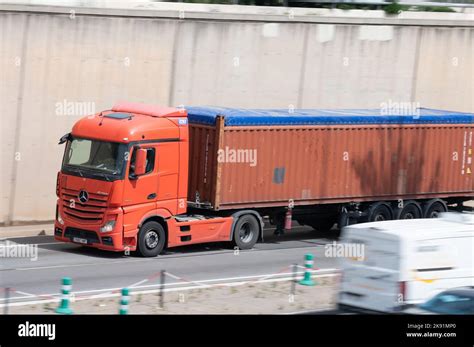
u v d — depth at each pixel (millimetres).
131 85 54844
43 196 52469
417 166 55094
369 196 53312
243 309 35219
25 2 51250
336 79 63906
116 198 43750
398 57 66750
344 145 51875
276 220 50875
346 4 64938
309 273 40469
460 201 58406
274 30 60406
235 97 59312
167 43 55906
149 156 44844
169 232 45781
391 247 30500
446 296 27891
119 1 55094
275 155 49219
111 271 41406
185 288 38719
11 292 36438
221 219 47750
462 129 57000
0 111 50531
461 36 69938
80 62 52812
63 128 52688
